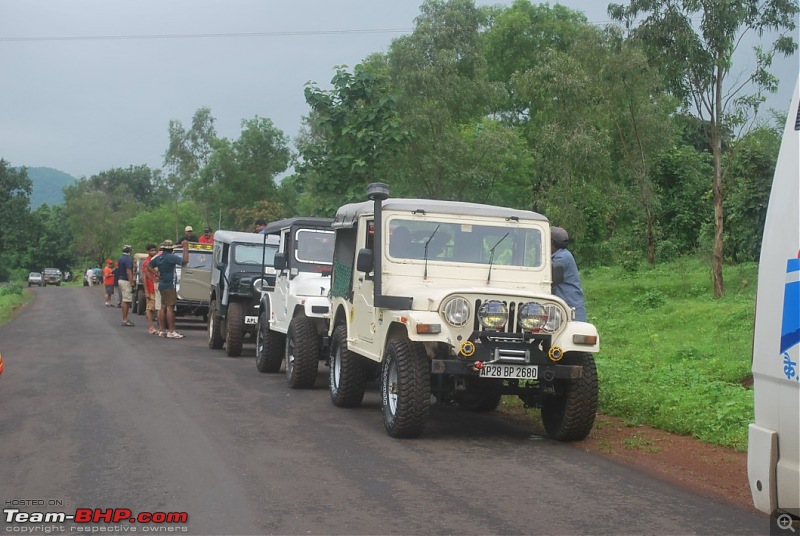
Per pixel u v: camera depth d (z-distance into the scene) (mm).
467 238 15625
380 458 12375
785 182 7836
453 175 45562
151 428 14180
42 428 14117
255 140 81312
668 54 42500
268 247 27656
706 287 42906
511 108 81625
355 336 16375
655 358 23812
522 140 61531
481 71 47188
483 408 17375
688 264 53531
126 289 38062
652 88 46656
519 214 15945
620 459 12781
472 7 46688
